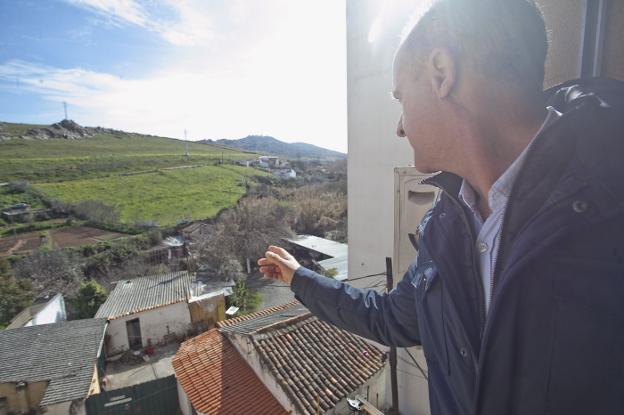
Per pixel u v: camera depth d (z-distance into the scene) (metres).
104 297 12.16
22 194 27.98
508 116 0.51
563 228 0.41
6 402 7.07
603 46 0.89
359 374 4.47
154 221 24.44
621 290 0.38
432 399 0.71
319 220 23.22
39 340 8.51
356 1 4.73
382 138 4.53
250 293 14.54
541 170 0.46
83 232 21.70
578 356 0.40
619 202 0.38
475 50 0.50
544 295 0.42
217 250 16.75
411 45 0.57
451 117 0.55
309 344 4.90
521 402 0.45
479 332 0.57
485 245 0.58
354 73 4.88
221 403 4.53
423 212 2.37
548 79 1.03
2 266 13.22
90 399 6.75
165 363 9.66
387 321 0.91
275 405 4.39
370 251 4.91
